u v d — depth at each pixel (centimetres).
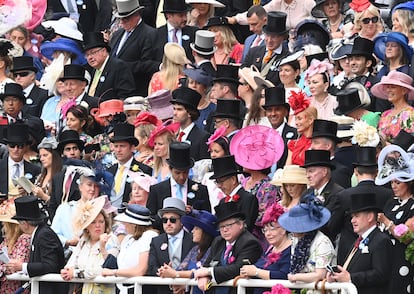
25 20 6288
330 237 4384
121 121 5547
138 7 6097
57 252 4738
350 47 5350
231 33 5991
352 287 4091
